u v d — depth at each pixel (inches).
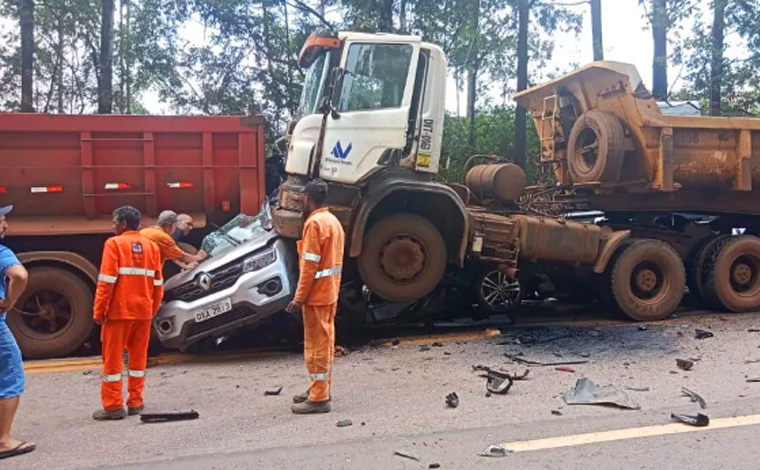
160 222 271.7
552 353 279.0
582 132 360.2
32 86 635.5
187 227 304.2
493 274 335.0
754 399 211.8
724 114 645.9
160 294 220.2
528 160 636.1
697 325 335.6
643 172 348.2
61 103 687.1
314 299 205.2
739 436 179.8
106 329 206.2
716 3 621.9
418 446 176.1
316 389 206.5
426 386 233.8
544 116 401.1
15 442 177.6
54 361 287.6
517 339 304.5
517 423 192.9
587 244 336.5
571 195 382.3
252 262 281.7
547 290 376.2
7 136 296.2
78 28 687.1
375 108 291.6
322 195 214.1
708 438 178.7
